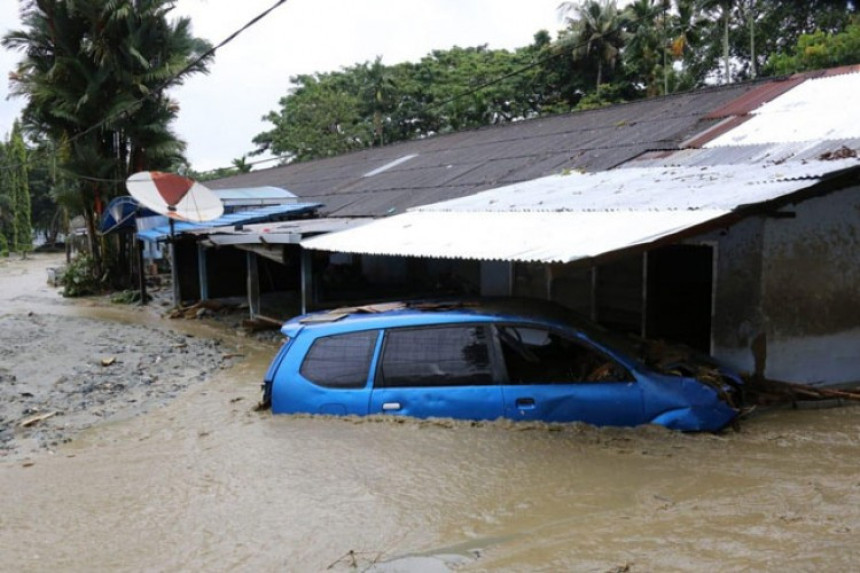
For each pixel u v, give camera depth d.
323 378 6.22
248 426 6.23
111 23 22.70
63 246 68.81
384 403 6.00
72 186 24.83
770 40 38.84
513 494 4.55
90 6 22.69
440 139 22.02
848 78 12.06
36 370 11.21
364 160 23.47
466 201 11.55
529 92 51.97
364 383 6.11
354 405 6.06
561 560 3.56
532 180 12.16
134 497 4.98
